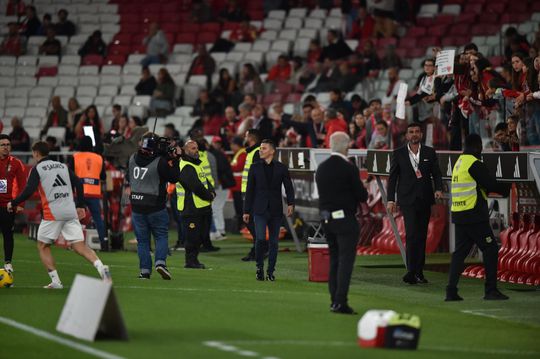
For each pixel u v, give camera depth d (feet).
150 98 276.41
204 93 260.21
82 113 254.68
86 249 125.59
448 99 165.89
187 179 148.97
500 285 139.85
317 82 249.14
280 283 138.00
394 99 196.34
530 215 145.07
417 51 252.21
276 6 296.30
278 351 86.43
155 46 292.20
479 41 249.34
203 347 87.86
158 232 138.41
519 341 95.96
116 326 90.89
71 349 86.43
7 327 97.25
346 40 267.80
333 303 109.91
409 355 86.07
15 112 290.97
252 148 164.96
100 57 299.79
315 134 199.82
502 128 154.40
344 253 107.45
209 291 126.52
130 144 187.93
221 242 209.36
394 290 133.49
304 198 189.16
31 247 193.47
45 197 124.88
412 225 139.03
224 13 301.63
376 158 152.87
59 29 310.45
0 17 319.06
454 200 123.34
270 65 276.41
